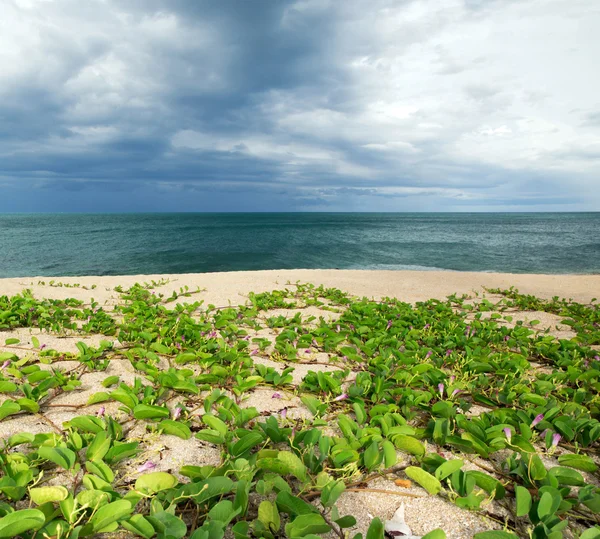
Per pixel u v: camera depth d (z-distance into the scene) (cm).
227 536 151
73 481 179
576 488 189
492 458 213
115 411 256
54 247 2270
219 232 4256
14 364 311
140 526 136
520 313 654
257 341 402
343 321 519
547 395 299
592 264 1744
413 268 1634
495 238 3534
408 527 158
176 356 355
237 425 225
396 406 251
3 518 127
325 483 170
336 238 3459
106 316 478
